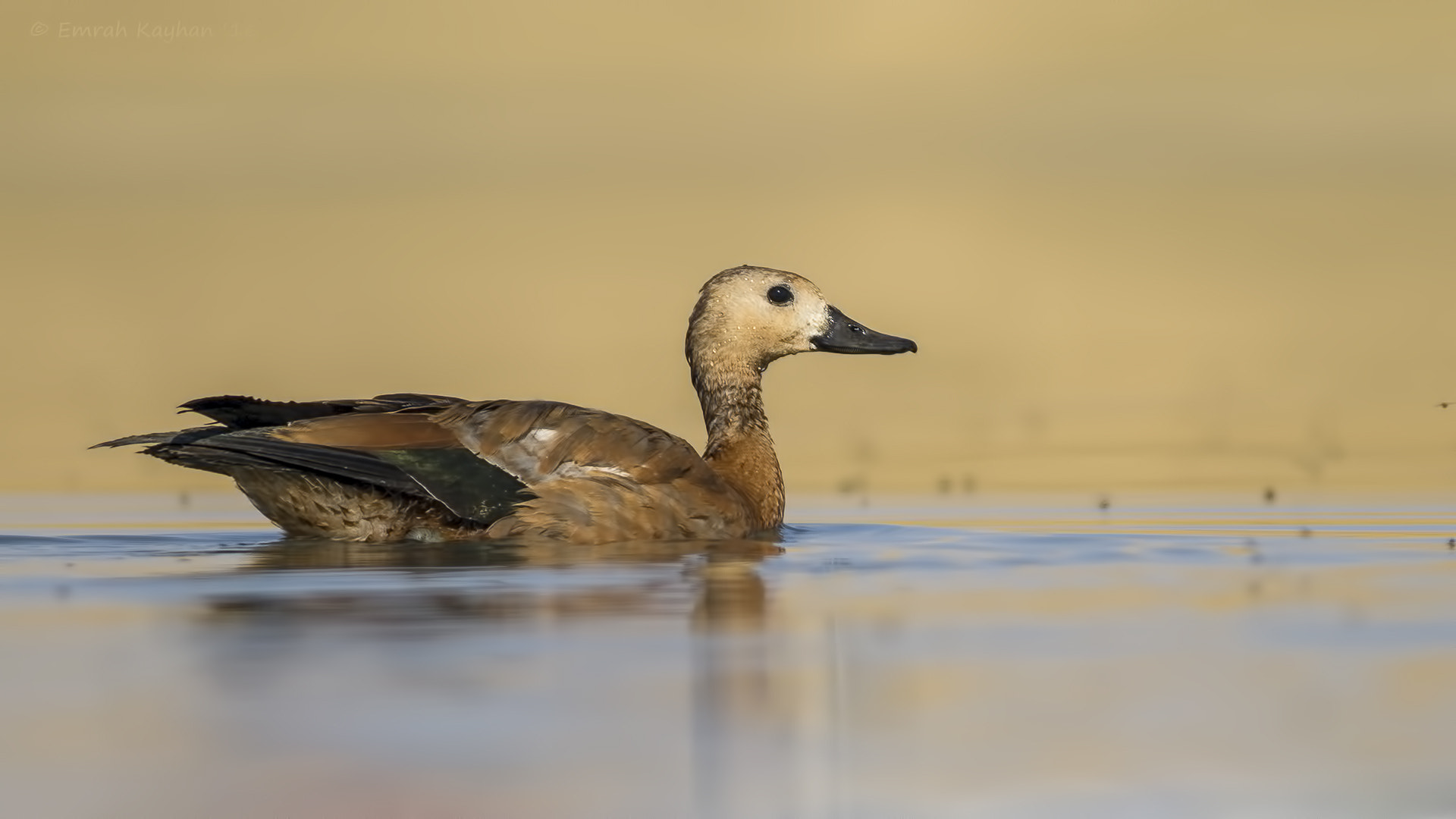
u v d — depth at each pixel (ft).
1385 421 65.62
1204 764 21.56
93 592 31.30
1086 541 40.42
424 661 25.72
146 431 64.13
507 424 38.93
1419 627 28.81
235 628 27.91
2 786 20.31
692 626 28.37
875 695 24.36
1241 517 45.80
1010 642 27.61
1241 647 27.32
